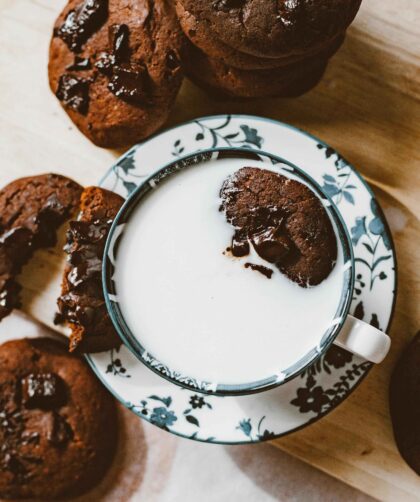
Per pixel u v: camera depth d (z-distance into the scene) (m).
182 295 0.32
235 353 0.32
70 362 0.40
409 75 0.38
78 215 0.37
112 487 0.43
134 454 0.43
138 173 0.36
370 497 0.42
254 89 0.36
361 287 0.35
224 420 0.35
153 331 0.32
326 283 0.31
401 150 0.37
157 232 0.32
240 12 0.34
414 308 0.37
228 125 0.36
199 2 0.34
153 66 0.36
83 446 0.40
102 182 0.36
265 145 0.36
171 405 0.36
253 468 0.42
